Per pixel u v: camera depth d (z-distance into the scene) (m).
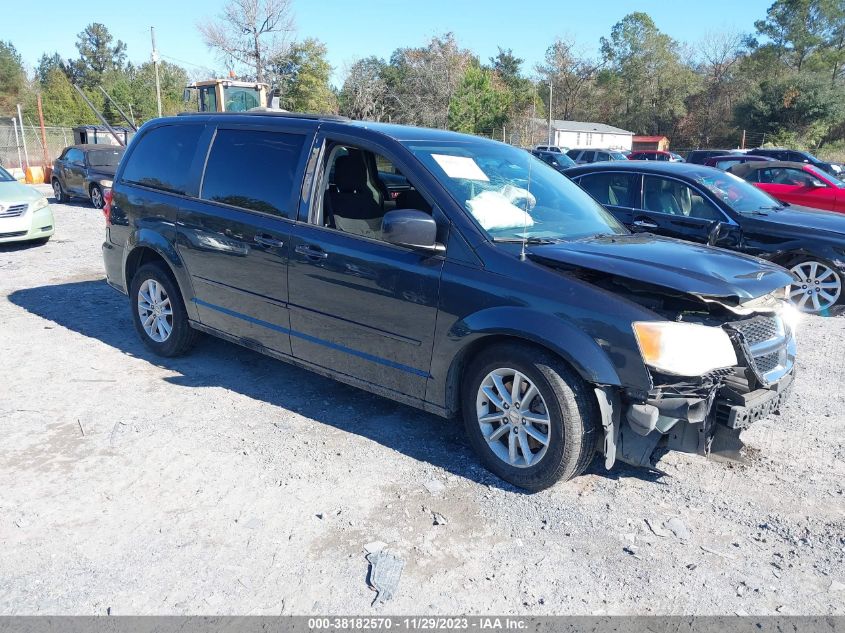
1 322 6.27
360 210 4.50
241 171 4.66
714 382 3.21
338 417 4.37
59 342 5.72
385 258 3.81
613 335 3.16
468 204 3.75
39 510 3.20
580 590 2.78
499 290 3.43
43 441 3.90
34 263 9.19
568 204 4.41
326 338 4.17
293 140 4.41
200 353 5.50
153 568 2.82
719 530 3.23
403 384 3.86
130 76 85.81
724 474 3.78
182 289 5.01
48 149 31.77
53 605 2.58
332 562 2.90
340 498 3.40
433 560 2.94
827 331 6.77
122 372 5.05
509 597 2.72
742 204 7.63
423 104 59.69
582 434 3.30
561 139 66.88
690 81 78.94
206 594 2.67
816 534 3.21
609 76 85.56
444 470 3.71
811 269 7.39
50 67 94.12
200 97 20.69
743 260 3.76
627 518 3.31
